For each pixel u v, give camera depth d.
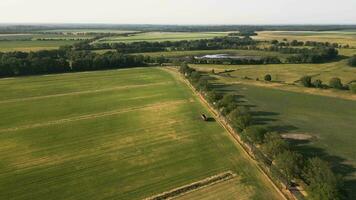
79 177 56.84
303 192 50.84
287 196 50.38
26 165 61.12
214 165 60.81
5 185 54.34
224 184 54.22
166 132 77.25
